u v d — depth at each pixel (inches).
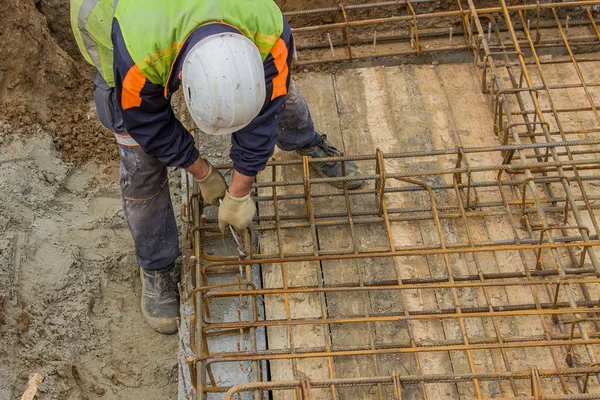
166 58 115.2
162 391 172.2
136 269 190.7
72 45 235.9
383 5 221.8
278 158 199.6
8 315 164.2
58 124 215.0
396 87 217.8
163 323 178.4
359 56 225.6
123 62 115.9
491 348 146.5
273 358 144.1
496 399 137.6
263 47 120.0
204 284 167.9
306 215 182.7
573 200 174.9
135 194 157.6
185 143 137.0
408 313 158.7
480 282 155.9
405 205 189.2
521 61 196.7
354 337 165.6
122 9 115.4
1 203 181.8
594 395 133.0
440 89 217.0
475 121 208.5
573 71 221.5
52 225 189.5
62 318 173.3
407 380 136.1
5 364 157.5
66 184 203.2
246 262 163.3
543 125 189.8
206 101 114.5
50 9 229.6
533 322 166.9
